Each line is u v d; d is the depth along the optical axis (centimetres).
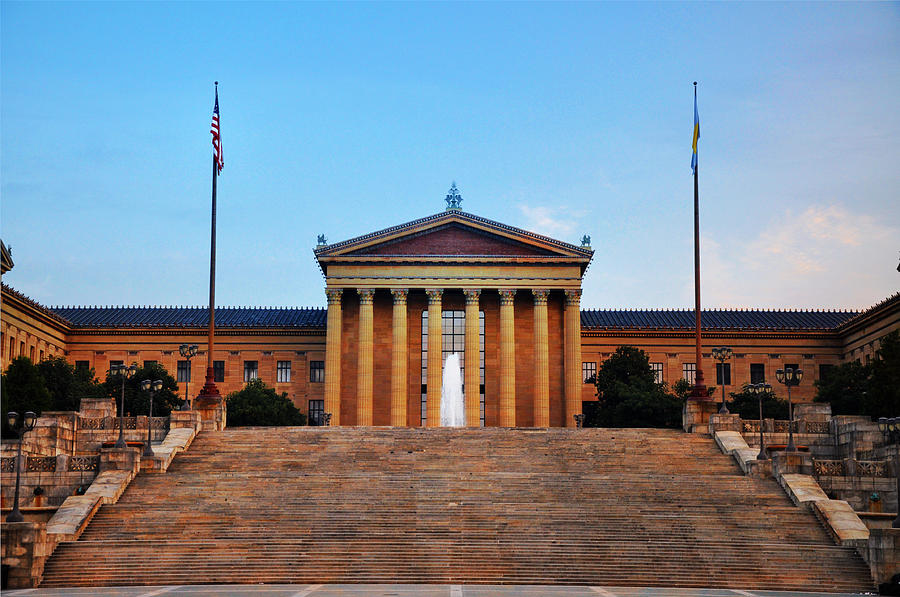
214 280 9206
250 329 14500
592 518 6412
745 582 5675
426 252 13462
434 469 7394
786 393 14412
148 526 6278
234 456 7662
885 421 6169
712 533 6244
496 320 13625
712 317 14975
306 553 5891
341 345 13438
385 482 7006
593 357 14462
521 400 13450
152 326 14512
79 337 14562
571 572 5719
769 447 7662
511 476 7119
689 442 8119
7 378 10131
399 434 8188
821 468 7225
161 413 12250
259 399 12544
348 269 13388
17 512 6094
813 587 5659
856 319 13788
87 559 5794
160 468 7250
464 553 5894
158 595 4934
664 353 14512
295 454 7700
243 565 5750
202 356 14525
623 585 5638
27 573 5522
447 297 13650
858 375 11744
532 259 13338
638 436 8244
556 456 7669
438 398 13162
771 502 6781
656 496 6838
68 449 8194
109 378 12331
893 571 5634
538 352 13288
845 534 6116
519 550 5922
